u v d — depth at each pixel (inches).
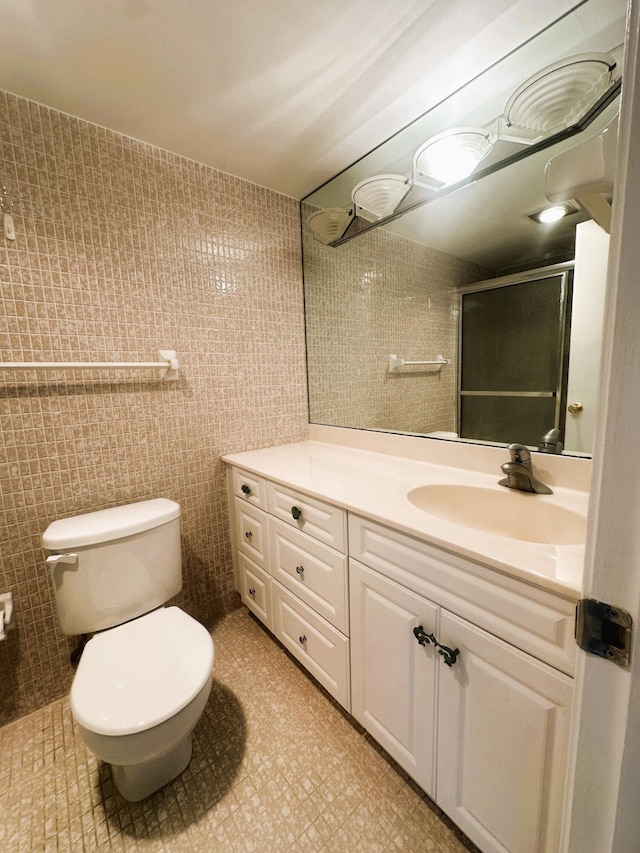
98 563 46.8
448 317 54.1
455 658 31.9
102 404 54.1
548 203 42.9
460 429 54.4
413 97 46.0
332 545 45.3
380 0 34.3
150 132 52.3
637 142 12.0
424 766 36.9
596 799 15.9
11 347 46.8
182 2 33.8
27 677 51.0
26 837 37.5
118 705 34.6
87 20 35.2
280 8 34.7
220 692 54.1
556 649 25.7
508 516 43.3
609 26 36.3
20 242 46.4
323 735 47.4
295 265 74.4
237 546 69.0
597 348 40.6
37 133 46.4
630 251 12.5
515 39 38.2
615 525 13.9
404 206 55.9
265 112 48.4
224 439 67.4
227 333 65.9
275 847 36.0
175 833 37.4
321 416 77.2
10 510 48.3
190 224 59.9
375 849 35.6
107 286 53.0
